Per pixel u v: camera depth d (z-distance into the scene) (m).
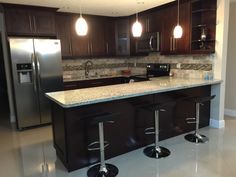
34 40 3.95
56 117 2.74
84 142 2.55
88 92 2.77
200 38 3.83
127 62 6.00
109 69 5.75
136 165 2.60
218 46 3.60
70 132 2.44
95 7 4.19
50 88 4.23
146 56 5.30
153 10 4.41
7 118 4.91
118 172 2.45
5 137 3.70
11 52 3.79
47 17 4.32
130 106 2.88
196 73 4.04
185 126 3.60
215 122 3.84
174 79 3.96
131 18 5.04
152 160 2.71
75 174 2.45
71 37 4.77
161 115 3.25
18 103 3.97
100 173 2.41
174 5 3.97
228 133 3.54
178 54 4.08
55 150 3.09
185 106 3.53
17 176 2.46
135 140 3.01
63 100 2.34
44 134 3.81
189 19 3.72
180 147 3.06
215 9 3.54
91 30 5.03
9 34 3.99
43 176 2.43
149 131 3.14
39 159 2.86
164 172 2.43
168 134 3.39
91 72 5.47
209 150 2.95
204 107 3.81
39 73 4.05
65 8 4.26
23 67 3.92
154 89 2.86
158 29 4.38
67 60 5.09
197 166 2.54
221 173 2.38
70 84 4.61
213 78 3.74
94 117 2.38
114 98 2.48
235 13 4.16
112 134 2.77
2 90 6.32
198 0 3.60
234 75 4.36
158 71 4.88
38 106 4.16
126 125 2.88
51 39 4.20
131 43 5.16
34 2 3.76
